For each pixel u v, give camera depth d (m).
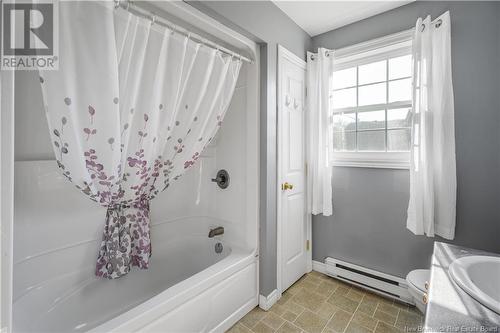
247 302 1.75
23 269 1.27
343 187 2.21
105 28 0.96
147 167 1.31
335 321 1.67
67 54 0.92
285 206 1.99
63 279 1.41
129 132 1.16
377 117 2.08
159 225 2.00
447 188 1.59
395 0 1.79
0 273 0.72
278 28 1.86
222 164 2.12
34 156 1.33
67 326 1.38
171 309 1.23
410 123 1.92
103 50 0.97
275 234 1.89
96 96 0.99
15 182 1.25
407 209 1.88
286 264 2.04
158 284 1.90
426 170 1.65
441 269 0.88
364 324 1.64
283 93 1.94
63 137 0.96
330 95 2.12
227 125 2.07
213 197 2.19
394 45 1.89
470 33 1.59
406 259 1.90
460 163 1.64
